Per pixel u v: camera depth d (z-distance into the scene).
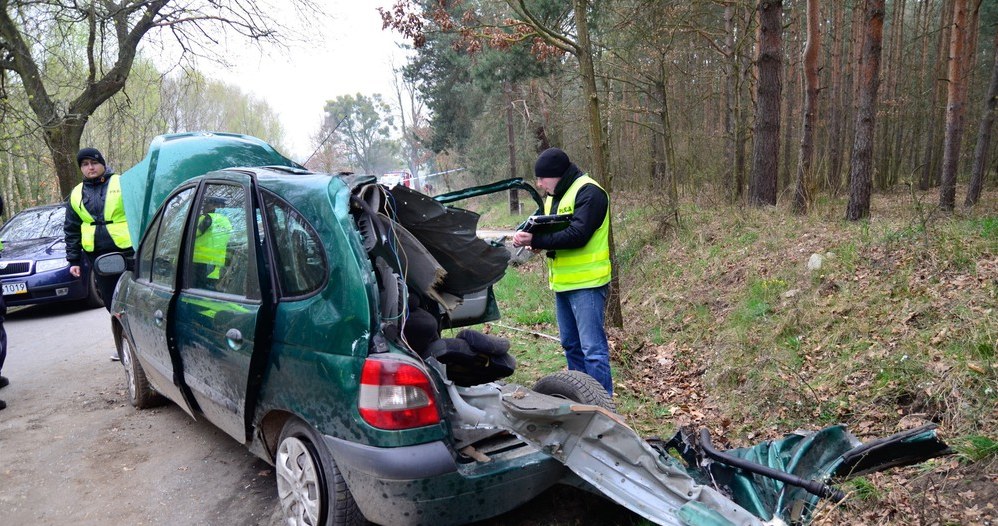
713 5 15.85
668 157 11.51
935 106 19.91
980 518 2.73
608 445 2.80
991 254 5.85
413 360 2.71
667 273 8.86
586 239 4.14
